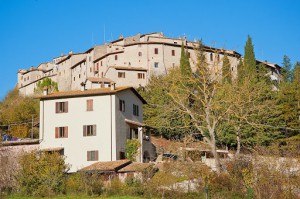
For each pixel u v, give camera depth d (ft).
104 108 180.04
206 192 113.19
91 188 125.70
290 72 359.66
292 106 220.84
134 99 200.23
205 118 164.96
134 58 351.87
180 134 232.12
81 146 178.81
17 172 134.82
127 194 123.54
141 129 191.93
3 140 200.85
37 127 240.73
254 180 116.88
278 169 121.29
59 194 127.65
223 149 215.51
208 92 165.89
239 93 179.73
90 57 384.88
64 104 183.83
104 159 175.52
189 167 132.26
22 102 278.67
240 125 178.19
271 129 209.97
